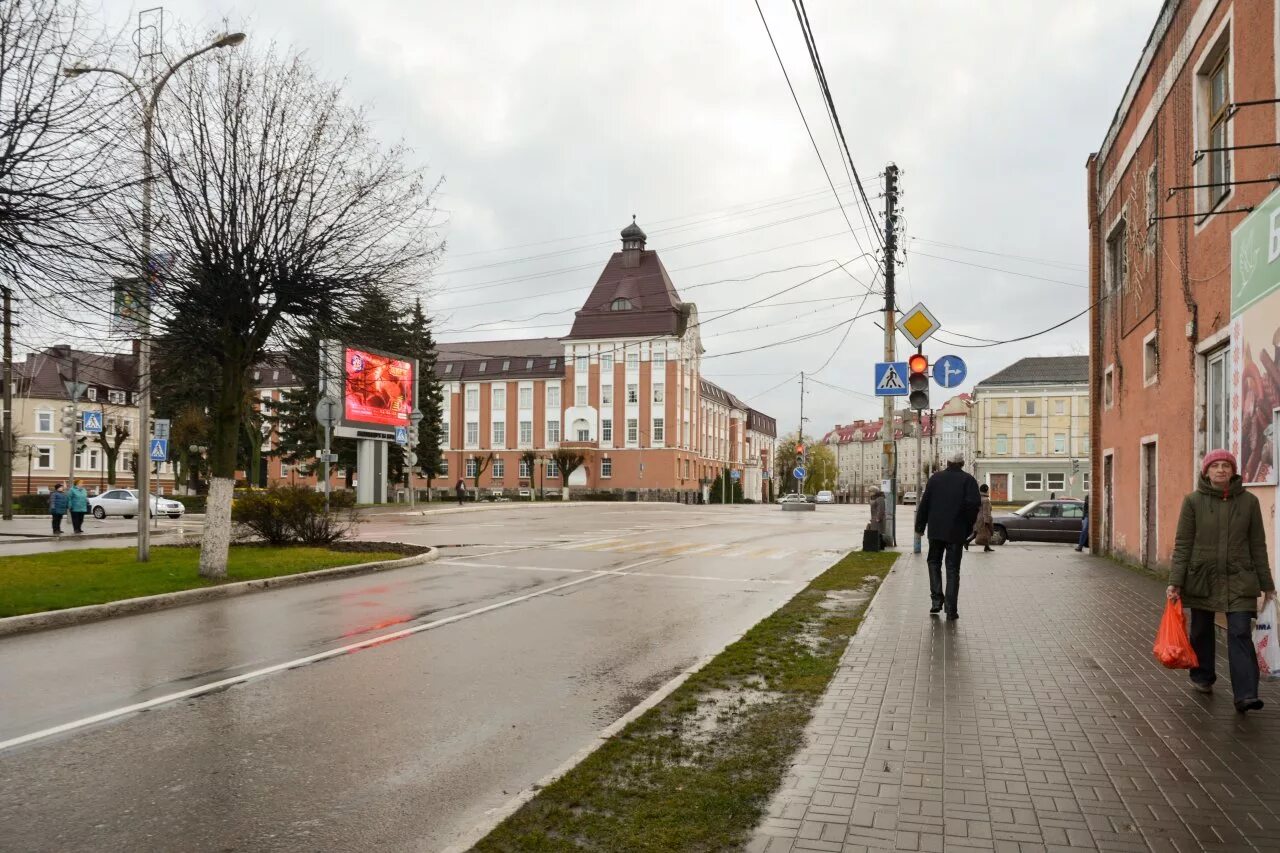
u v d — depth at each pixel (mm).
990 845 3658
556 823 3908
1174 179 12844
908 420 19688
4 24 8172
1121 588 12086
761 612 10500
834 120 11578
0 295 9094
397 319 16172
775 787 4344
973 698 6035
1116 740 5078
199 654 7969
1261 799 4160
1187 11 12102
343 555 16172
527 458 69438
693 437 84625
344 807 4293
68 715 5910
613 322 80250
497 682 6918
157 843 3855
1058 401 70125
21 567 13648
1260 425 8539
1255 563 5766
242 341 13750
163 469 73438
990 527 19875
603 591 12375
